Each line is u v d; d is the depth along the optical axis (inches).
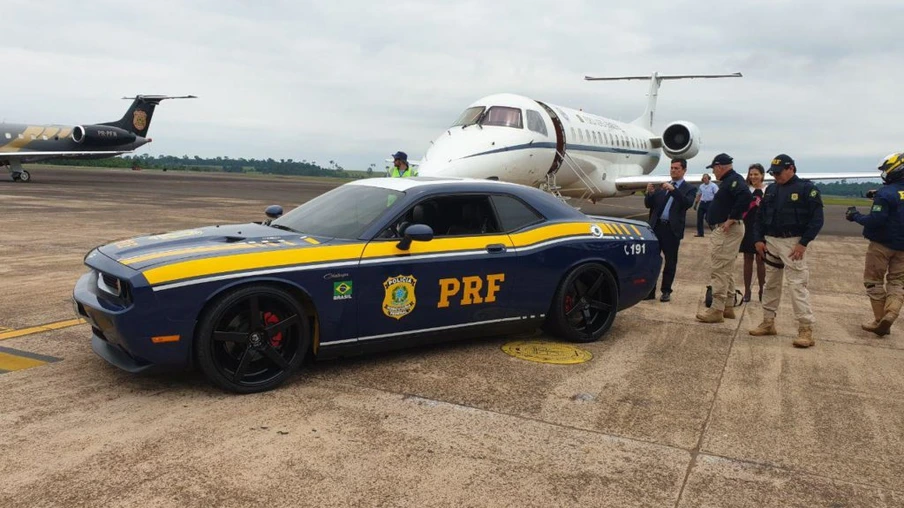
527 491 114.0
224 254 158.7
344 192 212.5
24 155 1290.6
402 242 177.5
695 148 800.3
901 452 136.3
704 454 132.3
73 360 179.0
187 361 152.7
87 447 125.0
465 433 138.5
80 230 503.2
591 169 713.6
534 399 161.0
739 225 251.8
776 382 181.6
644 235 236.1
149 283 145.7
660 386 174.9
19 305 245.1
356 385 167.0
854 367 199.5
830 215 1304.1
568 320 216.8
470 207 201.8
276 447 128.1
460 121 602.9
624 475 121.8
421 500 109.3
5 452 121.6
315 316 168.1
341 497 109.2
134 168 3511.3
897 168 239.1
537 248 205.3
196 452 124.6
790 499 115.0
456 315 191.9
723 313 267.3
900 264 241.1
